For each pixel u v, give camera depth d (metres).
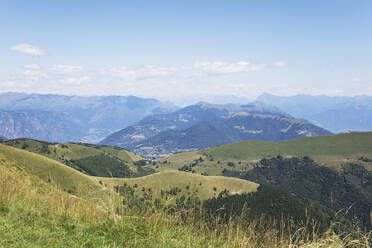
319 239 5.72
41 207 8.69
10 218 7.43
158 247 6.38
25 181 11.58
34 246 6.06
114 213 7.59
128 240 6.63
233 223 6.55
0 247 5.89
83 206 8.30
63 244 6.32
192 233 6.82
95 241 6.55
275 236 6.14
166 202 7.18
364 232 5.26
